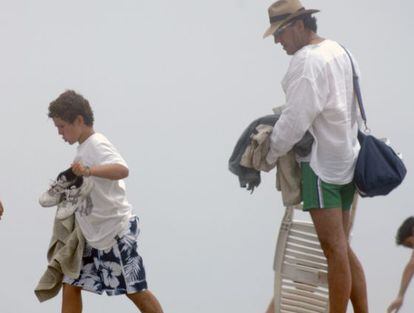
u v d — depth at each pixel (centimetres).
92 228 1535
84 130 1507
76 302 1566
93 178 1496
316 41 1521
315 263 1644
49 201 1520
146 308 1586
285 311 1689
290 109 1467
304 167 1512
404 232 2489
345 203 1570
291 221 1683
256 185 1606
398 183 1512
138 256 1573
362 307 1612
